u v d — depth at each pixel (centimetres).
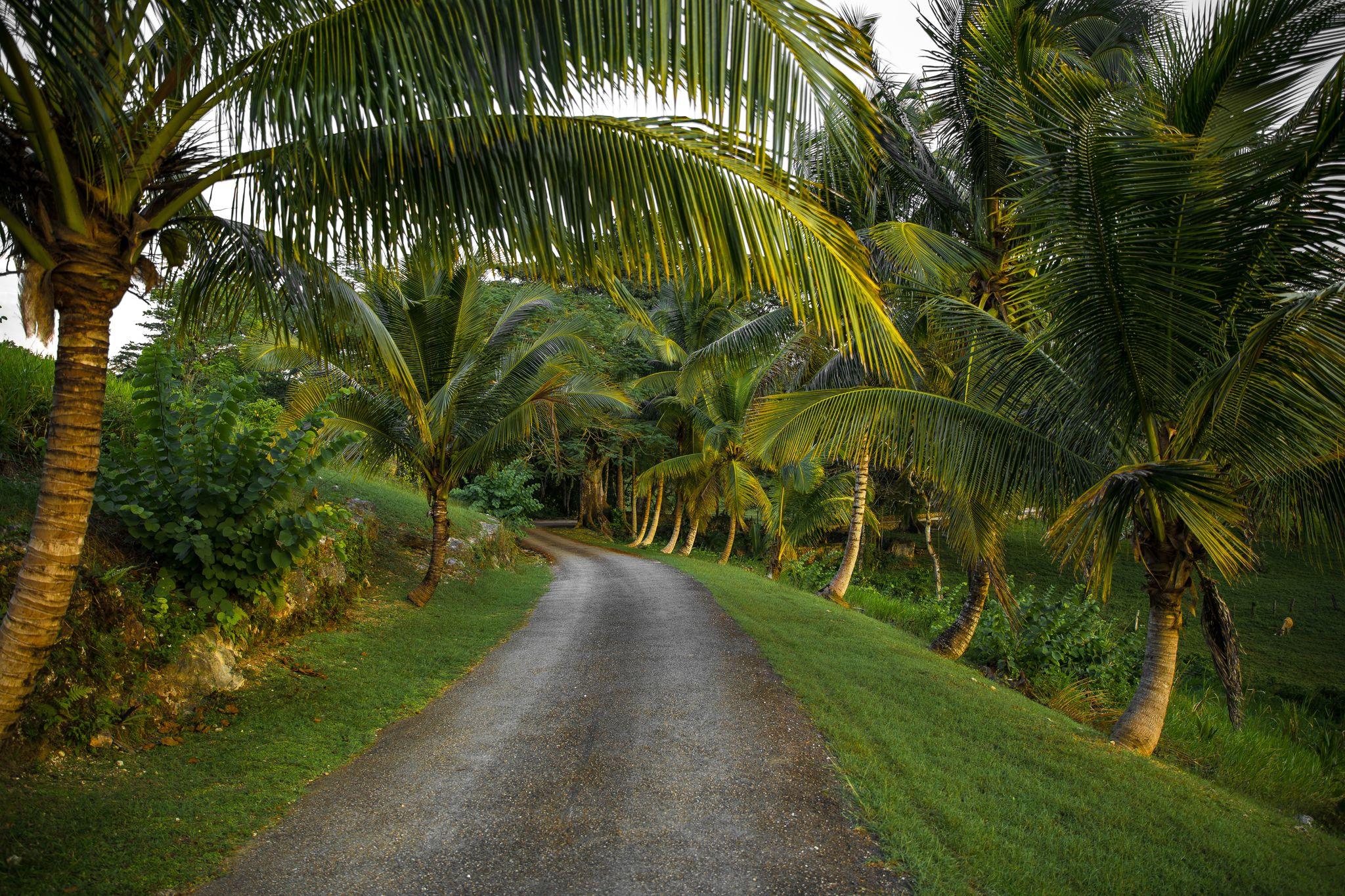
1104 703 883
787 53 269
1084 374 622
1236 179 502
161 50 321
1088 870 353
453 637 839
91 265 315
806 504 2092
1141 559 671
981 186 965
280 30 309
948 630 1063
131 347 1413
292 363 929
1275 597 2683
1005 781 466
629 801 413
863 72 274
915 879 330
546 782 439
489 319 1061
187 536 527
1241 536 633
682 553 2812
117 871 305
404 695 609
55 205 307
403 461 1031
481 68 282
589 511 3419
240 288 465
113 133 287
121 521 529
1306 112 510
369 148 321
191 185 346
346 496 1191
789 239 324
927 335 988
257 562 573
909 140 982
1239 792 632
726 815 396
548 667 730
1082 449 693
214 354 1001
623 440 2927
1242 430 560
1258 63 543
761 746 501
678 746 502
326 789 418
